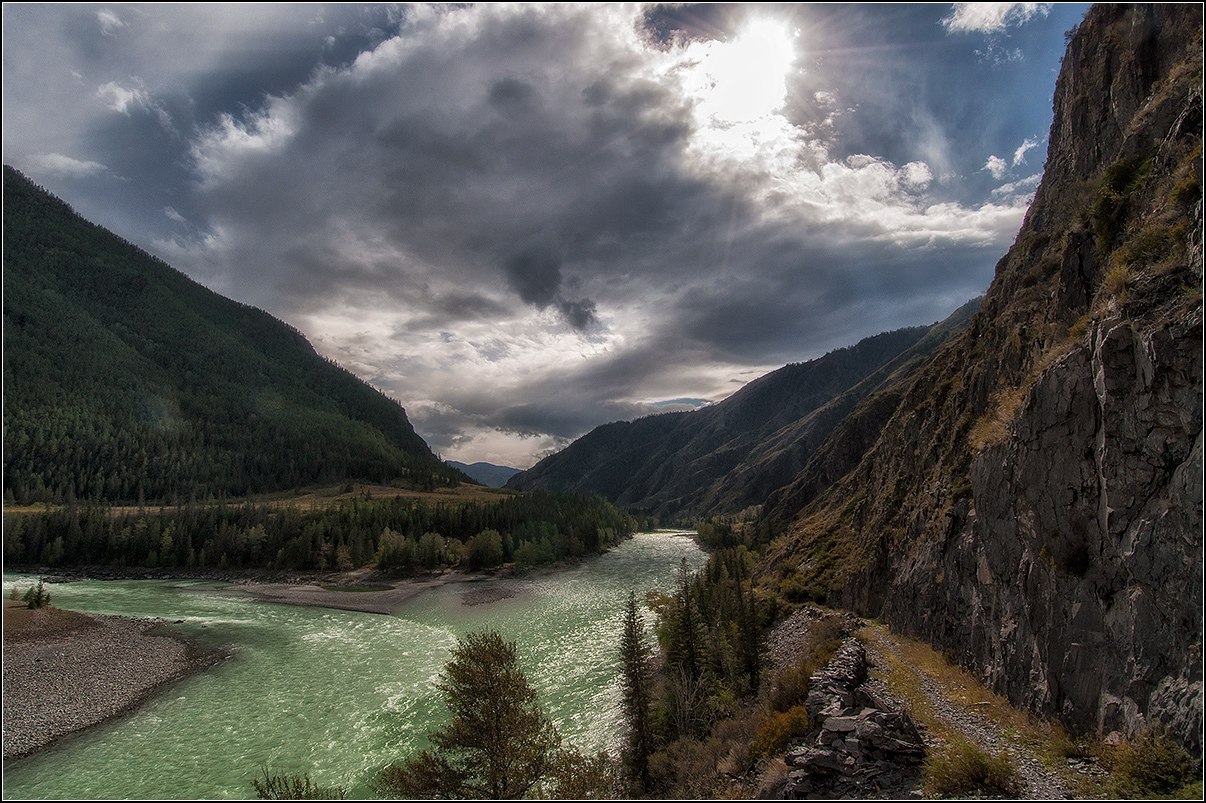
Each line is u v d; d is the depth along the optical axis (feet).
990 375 149.69
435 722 152.87
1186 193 72.49
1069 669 72.43
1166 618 58.65
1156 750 54.34
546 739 89.97
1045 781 61.98
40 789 123.03
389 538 481.46
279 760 133.80
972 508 117.19
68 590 388.78
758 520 627.87
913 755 72.18
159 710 164.96
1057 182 178.81
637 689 122.31
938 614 122.62
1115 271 78.38
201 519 529.45
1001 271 204.03
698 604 203.31
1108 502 67.21
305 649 230.89
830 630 152.66
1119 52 148.46
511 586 394.52
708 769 97.40
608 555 564.30
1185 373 58.75
